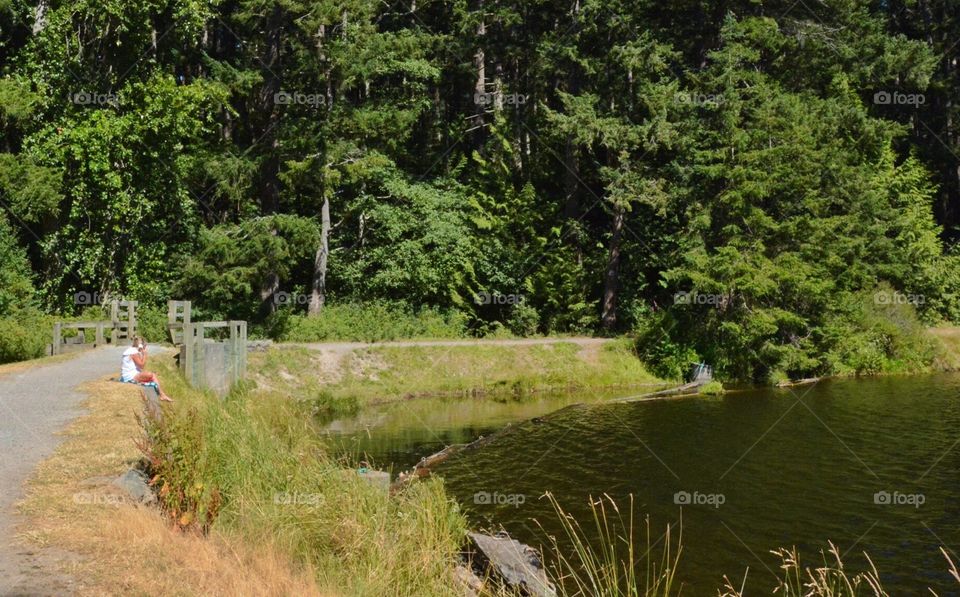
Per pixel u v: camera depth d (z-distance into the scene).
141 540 6.22
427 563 7.59
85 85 27.95
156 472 7.54
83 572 5.48
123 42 29.05
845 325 30.77
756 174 28.59
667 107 31.73
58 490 7.42
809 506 12.07
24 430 10.27
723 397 24.50
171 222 30.48
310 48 30.09
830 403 22.58
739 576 9.19
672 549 10.09
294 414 14.66
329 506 8.31
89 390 13.82
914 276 37.53
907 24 51.34
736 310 29.25
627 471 14.36
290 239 29.44
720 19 35.44
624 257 37.09
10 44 28.92
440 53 40.06
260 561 6.51
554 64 34.12
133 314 24.17
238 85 29.61
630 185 31.78
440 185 36.62
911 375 30.22
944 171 48.41
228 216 34.38
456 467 14.77
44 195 24.61
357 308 31.30
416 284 33.19
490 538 9.09
